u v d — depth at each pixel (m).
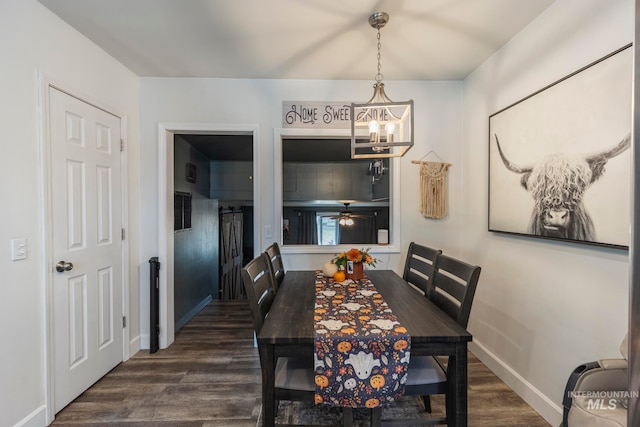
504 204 2.11
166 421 1.74
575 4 1.56
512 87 2.06
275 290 1.86
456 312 1.45
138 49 2.20
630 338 0.64
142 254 2.66
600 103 1.41
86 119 2.05
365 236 4.90
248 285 1.39
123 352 2.42
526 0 1.68
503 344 2.15
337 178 4.85
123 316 2.43
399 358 1.23
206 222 4.22
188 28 1.94
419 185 2.78
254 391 2.02
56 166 1.81
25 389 1.60
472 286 1.39
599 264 1.44
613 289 1.38
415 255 2.17
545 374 1.77
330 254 2.77
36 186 1.68
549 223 1.71
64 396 1.85
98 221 2.16
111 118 2.31
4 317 1.51
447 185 2.79
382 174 4.25
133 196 2.57
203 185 4.25
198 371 2.28
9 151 1.54
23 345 1.60
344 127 2.73
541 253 1.80
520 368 1.97
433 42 2.11
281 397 1.35
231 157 4.59
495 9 1.75
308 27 1.93
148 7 1.73
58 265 1.81
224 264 4.80
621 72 1.31
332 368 1.22
